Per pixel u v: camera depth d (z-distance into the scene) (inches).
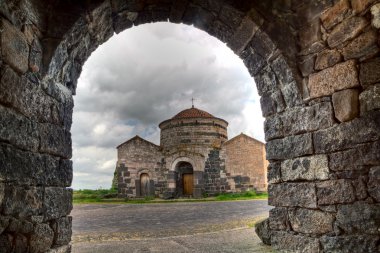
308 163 192.4
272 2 201.8
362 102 165.2
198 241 293.3
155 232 377.1
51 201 171.5
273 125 223.6
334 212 175.6
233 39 239.1
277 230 215.9
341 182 172.2
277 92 221.3
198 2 220.5
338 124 175.9
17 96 142.6
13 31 141.2
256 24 208.7
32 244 151.7
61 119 188.9
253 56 236.1
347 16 171.8
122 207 827.4
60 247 180.2
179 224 451.5
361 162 162.7
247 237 295.1
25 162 147.3
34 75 159.5
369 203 158.9
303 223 194.1
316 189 186.4
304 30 199.5
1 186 128.6
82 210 745.6
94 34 212.7
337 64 178.1
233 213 579.8
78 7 180.4
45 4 169.2
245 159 1167.6
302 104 199.8
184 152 1194.0
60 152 184.7
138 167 1225.4
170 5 227.6
